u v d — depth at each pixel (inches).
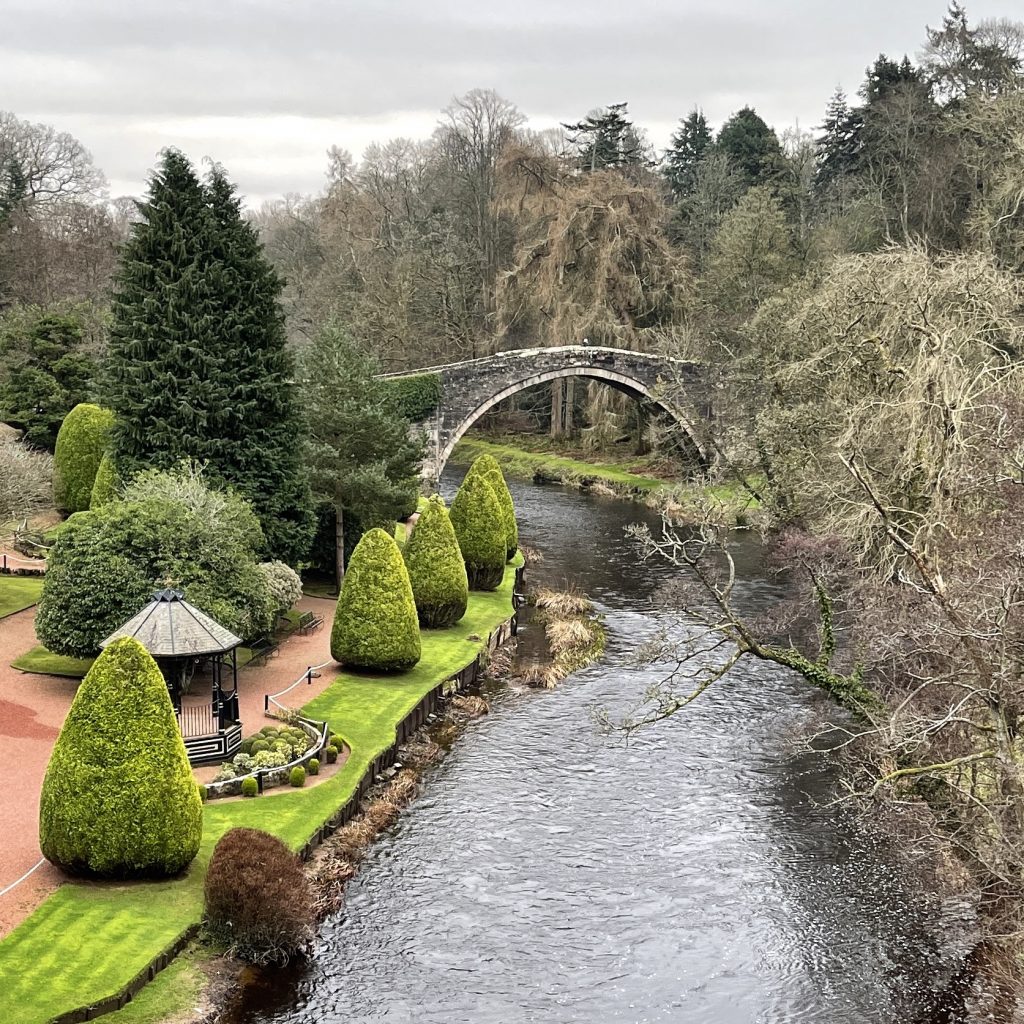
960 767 685.3
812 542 1080.2
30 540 1600.6
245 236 1326.3
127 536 1031.0
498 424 3329.2
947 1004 658.2
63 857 678.5
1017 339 1107.9
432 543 1316.4
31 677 1059.9
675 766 990.4
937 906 754.2
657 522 2183.8
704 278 2598.4
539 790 935.0
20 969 593.6
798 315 1424.7
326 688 1080.8
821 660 823.7
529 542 1993.1
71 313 2123.5
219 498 1147.9
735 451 1724.9
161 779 684.7
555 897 764.0
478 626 1359.5
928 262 1240.2
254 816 801.6
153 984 610.9
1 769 840.3
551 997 649.6
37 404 1895.9
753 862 822.5
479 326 3068.4
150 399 1262.3
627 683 1221.1
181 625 902.4
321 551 1536.7
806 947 714.8
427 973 666.8
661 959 695.1
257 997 630.5
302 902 671.8
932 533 832.3
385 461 1492.4
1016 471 775.7
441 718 1095.6
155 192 1289.4
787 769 984.9
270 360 1327.5
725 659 1291.8
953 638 689.0
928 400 983.6
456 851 823.7
